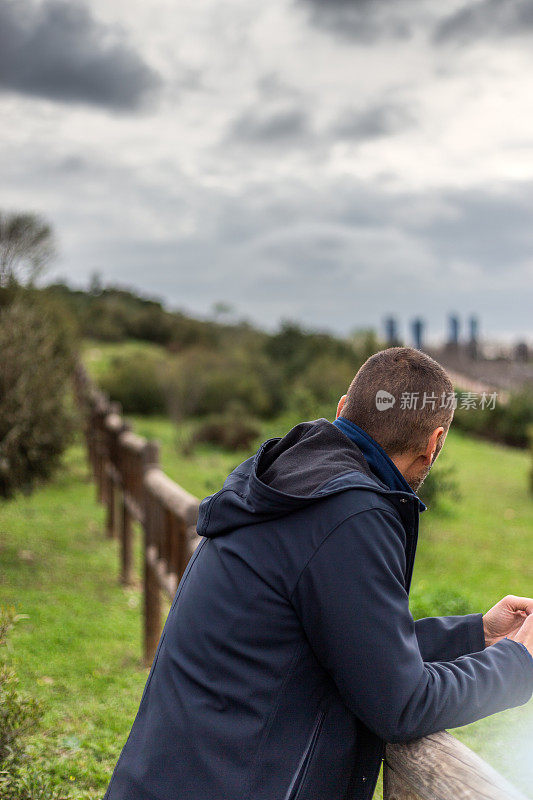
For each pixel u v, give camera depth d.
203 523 1.43
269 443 1.53
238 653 1.25
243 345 28.02
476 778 1.13
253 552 1.29
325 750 1.23
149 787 1.25
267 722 1.22
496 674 1.25
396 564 1.22
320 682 1.25
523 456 18.36
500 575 8.02
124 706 3.65
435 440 1.42
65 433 7.07
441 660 1.42
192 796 1.20
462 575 7.89
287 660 1.24
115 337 32.72
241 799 1.18
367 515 1.22
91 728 3.32
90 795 2.60
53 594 5.70
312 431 1.43
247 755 1.21
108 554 7.20
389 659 1.15
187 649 1.31
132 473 6.16
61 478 10.12
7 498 6.82
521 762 2.35
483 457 17.25
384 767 1.37
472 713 1.21
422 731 1.18
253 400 19.92
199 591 1.34
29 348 6.95
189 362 20.11
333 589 1.18
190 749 1.23
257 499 1.29
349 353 20.86
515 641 1.33
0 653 4.10
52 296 11.70
